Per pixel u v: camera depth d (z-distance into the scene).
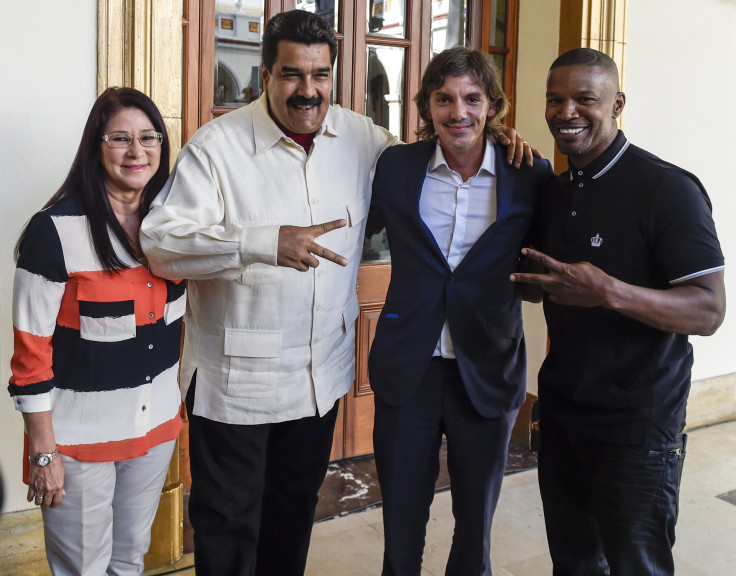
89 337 1.57
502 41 3.44
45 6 2.06
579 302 1.59
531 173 1.89
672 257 1.60
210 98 2.82
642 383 1.69
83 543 1.62
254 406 1.88
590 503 1.85
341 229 1.93
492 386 1.88
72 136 2.14
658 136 3.42
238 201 1.83
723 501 2.96
